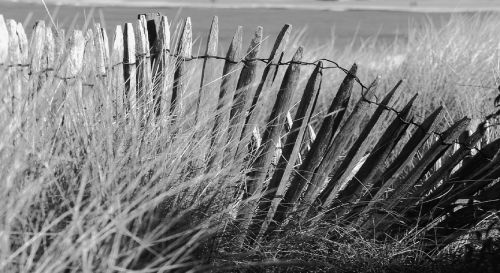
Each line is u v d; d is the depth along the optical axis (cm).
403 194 422
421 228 426
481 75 752
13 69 348
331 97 722
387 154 413
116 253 286
